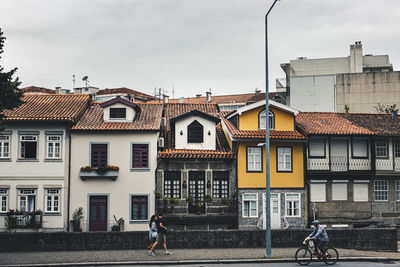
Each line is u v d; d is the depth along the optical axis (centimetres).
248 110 2945
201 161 2852
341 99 5381
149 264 1908
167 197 2781
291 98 5528
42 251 2167
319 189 2952
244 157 2872
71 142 2800
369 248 2259
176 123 2922
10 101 2150
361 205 2966
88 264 1892
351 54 6212
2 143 2777
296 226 2881
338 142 2984
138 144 2830
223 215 2794
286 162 2923
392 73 5275
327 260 1895
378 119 3297
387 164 2994
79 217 2730
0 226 2711
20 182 2753
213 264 1897
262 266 1839
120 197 2784
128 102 2903
